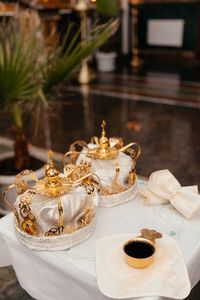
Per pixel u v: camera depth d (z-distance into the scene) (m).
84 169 1.25
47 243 1.04
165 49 6.94
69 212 1.09
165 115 4.14
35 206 1.09
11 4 3.15
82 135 3.67
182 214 1.19
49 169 1.11
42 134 3.66
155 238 1.06
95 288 0.97
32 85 1.88
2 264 1.27
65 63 1.85
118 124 3.93
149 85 5.39
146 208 1.25
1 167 2.23
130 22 6.88
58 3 5.15
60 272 1.04
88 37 2.03
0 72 1.73
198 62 6.61
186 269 0.98
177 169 2.88
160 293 0.90
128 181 1.33
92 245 1.07
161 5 6.68
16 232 1.10
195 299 1.57
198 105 4.41
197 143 3.36
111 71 6.34
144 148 3.29
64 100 4.67
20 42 1.82
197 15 6.44
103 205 1.25
